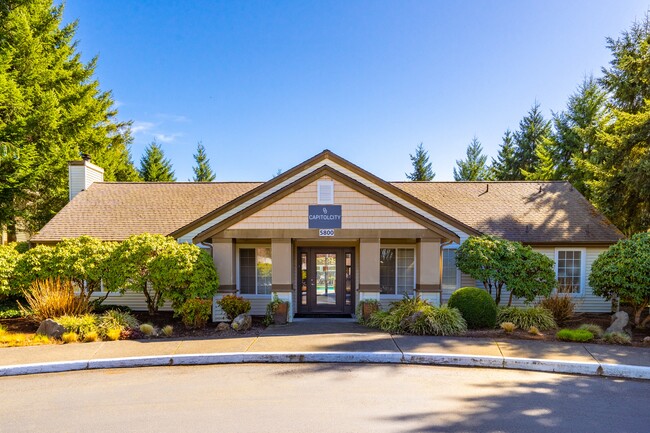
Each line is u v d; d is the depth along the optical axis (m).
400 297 13.48
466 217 14.71
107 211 15.30
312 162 12.40
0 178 19.03
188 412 5.08
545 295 10.99
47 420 4.87
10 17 20.91
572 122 29.05
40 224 22.55
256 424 4.71
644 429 4.65
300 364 7.29
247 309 10.86
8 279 10.41
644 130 13.45
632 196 14.50
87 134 24.44
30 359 7.18
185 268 10.02
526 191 16.73
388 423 4.76
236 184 17.70
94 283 11.05
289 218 11.16
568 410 5.20
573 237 13.45
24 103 19.91
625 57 16.30
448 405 5.34
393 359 7.38
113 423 4.77
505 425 4.73
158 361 7.25
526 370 6.99
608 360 7.06
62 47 24.83
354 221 11.13
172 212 15.21
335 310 13.54
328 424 4.72
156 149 41.28
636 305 10.07
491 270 10.91
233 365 7.25
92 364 7.05
